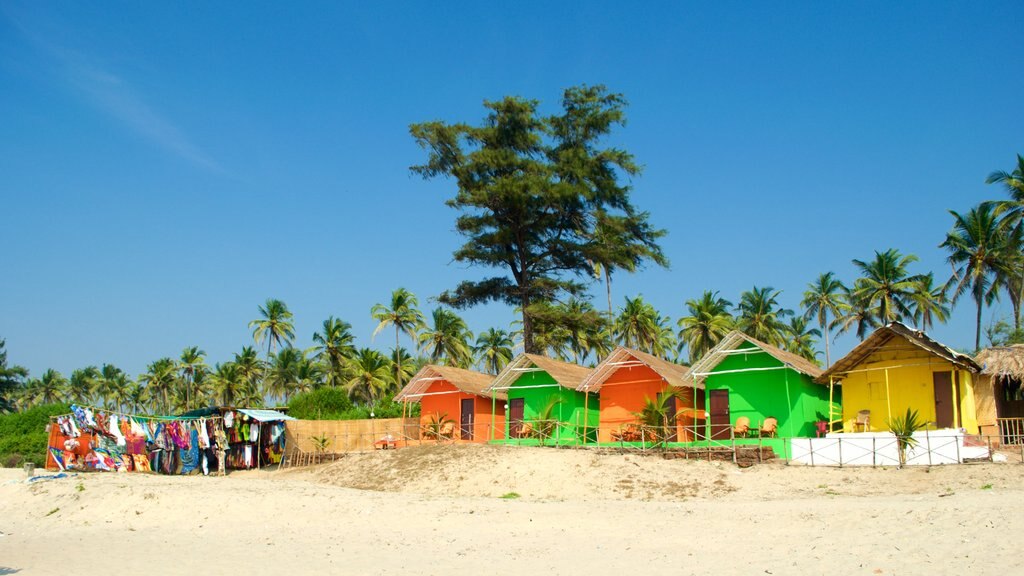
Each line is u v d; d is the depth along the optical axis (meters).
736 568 16.27
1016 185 51.41
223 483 31.20
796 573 15.55
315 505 25.47
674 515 21.84
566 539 20.09
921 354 30.69
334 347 83.81
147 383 112.00
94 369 125.44
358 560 18.73
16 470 35.34
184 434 37.59
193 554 19.95
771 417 32.47
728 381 34.34
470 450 33.81
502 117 50.84
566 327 50.91
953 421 29.58
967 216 54.31
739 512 21.31
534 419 35.78
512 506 24.67
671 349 86.81
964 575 14.31
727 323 72.81
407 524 22.89
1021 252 51.75
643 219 52.53
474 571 17.19
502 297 52.66
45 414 51.19
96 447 35.44
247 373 99.19
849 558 16.23
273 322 91.06
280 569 17.89
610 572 16.59
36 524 25.55
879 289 65.69
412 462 33.66
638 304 75.75
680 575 15.99
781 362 32.81
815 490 24.97
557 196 48.25
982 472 24.25
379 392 76.44
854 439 28.05
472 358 84.12
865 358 31.94
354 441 44.00
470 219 50.84
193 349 107.50
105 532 23.72
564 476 29.39
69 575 17.45
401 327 82.25
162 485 29.66
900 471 25.98
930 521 18.00
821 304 77.00
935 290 62.75
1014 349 32.56
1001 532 16.42
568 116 52.56
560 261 53.09
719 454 30.28
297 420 42.94
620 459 30.69
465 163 50.25
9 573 17.78
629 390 36.78
